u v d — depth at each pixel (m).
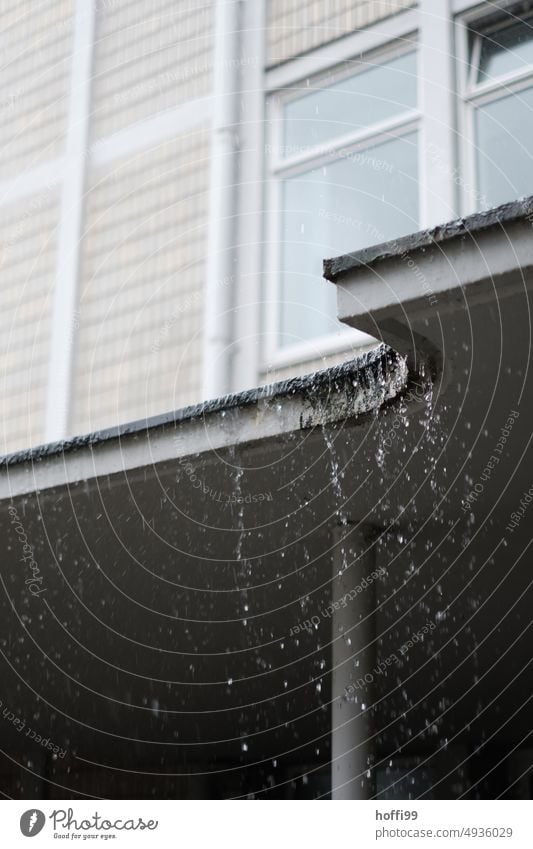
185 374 7.77
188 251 8.02
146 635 6.70
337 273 3.32
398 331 3.37
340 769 4.91
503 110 6.83
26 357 8.69
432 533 5.06
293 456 4.21
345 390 3.93
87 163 8.83
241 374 7.48
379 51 7.46
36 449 4.57
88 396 8.28
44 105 9.23
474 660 7.25
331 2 7.80
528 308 3.15
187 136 8.30
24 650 7.08
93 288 8.50
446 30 7.13
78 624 6.52
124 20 8.96
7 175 9.26
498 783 9.98
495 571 5.57
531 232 3.01
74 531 5.04
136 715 8.73
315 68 7.75
